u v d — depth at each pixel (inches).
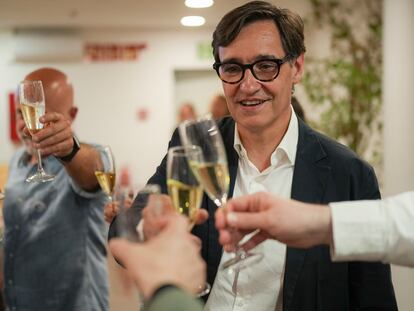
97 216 89.6
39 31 257.6
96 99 268.4
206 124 50.5
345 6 240.5
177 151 50.0
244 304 58.0
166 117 271.0
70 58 261.6
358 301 58.4
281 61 57.4
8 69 262.2
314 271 56.1
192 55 268.2
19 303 88.2
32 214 87.5
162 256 33.9
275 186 61.3
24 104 68.3
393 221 42.9
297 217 43.8
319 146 60.6
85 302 87.4
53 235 87.0
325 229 44.0
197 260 34.5
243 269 58.0
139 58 267.4
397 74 142.9
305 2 229.0
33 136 70.4
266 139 61.5
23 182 89.9
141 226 40.4
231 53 57.6
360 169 58.7
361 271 57.6
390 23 143.6
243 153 63.0
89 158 78.7
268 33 56.8
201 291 48.5
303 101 247.8
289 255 55.7
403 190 143.5
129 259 33.9
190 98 273.6
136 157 272.2
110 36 264.8
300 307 56.1
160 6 203.9
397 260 43.5
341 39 242.7
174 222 37.7
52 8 206.2
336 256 43.6
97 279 90.0
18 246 88.1
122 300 132.9
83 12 216.8
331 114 247.3
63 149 72.9
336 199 57.9
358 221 43.3
